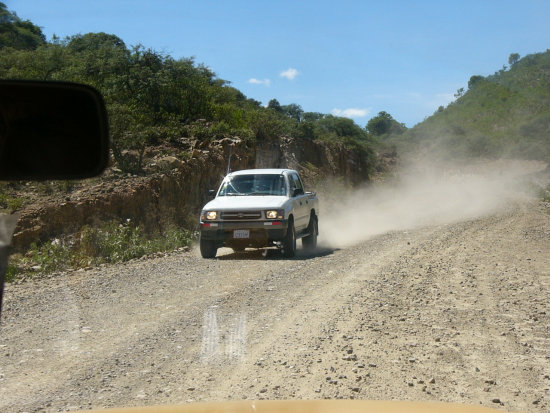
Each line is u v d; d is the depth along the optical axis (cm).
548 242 1501
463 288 902
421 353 566
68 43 2727
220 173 2048
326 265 1134
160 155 1950
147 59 2506
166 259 1252
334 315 716
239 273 1045
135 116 2150
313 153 3425
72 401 431
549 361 545
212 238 1238
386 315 721
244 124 2677
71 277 1020
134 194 1566
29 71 2064
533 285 933
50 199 1425
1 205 1346
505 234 1680
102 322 688
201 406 189
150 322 687
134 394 447
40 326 667
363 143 4625
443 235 1659
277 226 1221
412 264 1138
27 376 491
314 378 489
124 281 973
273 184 1345
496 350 579
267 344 591
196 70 2764
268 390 458
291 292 864
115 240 1302
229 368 515
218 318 704
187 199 1809
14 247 1207
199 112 2591
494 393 459
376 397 445
